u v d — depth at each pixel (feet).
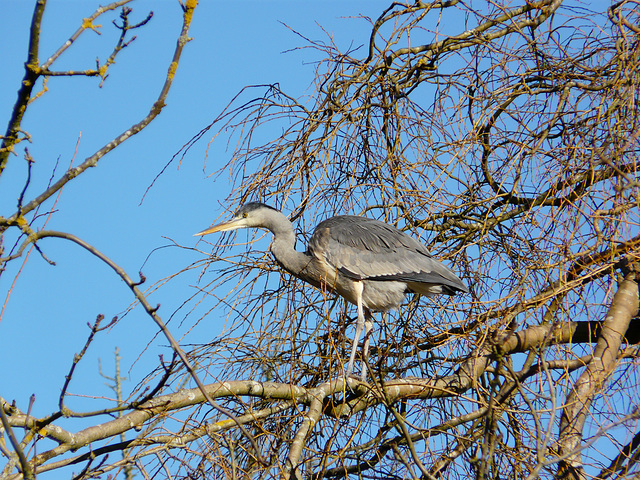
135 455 27.30
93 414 24.52
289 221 43.34
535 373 35.06
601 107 36.37
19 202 21.81
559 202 38.75
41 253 22.34
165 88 22.35
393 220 43.47
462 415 34.24
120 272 22.44
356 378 35.83
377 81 40.40
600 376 30.66
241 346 34.37
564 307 33.14
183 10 22.13
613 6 39.19
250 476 28.30
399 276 42.39
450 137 39.40
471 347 33.83
